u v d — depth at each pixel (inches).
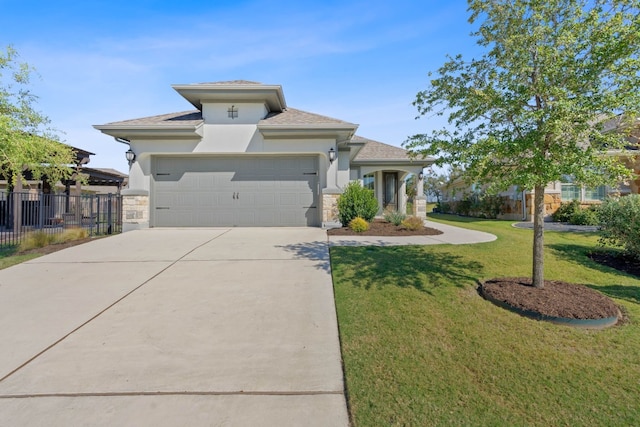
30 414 99.0
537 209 195.8
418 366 124.9
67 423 95.3
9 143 316.2
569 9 175.8
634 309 179.6
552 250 311.6
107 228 511.8
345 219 470.6
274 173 502.3
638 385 115.0
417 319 164.1
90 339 146.0
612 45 150.3
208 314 172.6
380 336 147.9
